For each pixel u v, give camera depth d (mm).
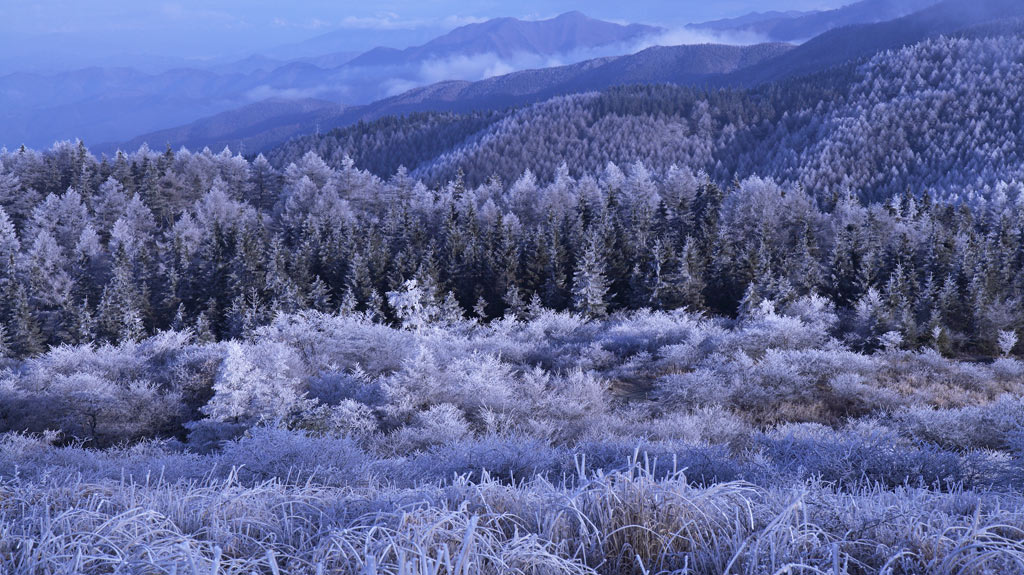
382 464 7078
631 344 35312
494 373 22656
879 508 2516
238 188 110312
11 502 2910
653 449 8336
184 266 59688
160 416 25984
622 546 2215
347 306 51188
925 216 67375
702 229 65125
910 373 31281
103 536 2068
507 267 55281
